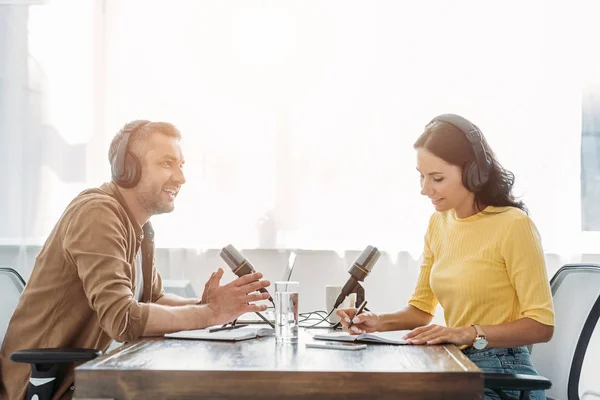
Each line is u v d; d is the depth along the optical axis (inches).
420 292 85.3
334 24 131.4
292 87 131.0
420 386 48.3
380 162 130.1
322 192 130.4
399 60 130.6
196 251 129.7
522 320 69.2
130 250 77.4
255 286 72.1
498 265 74.2
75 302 74.4
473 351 71.5
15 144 130.3
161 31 131.5
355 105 130.7
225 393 48.3
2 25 131.0
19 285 84.4
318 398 48.2
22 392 71.7
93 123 131.0
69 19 131.4
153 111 131.1
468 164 75.5
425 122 130.2
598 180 130.3
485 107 130.0
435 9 130.6
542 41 130.0
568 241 129.3
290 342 65.2
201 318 69.9
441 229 82.3
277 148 130.8
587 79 130.3
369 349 61.1
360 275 80.9
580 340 72.1
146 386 48.5
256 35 131.5
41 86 131.0
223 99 131.0
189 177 130.0
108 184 80.7
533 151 129.7
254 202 130.5
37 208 130.1
